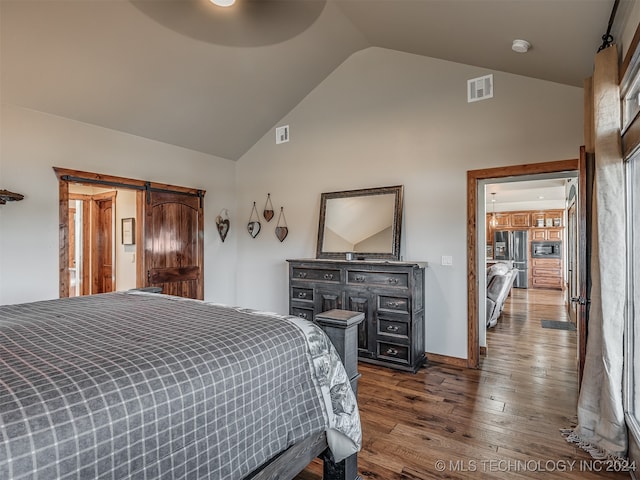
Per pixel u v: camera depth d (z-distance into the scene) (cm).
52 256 368
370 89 431
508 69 337
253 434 130
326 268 405
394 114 414
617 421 205
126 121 412
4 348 127
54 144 370
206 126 469
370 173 430
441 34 304
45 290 362
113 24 303
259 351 139
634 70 178
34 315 183
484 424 252
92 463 90
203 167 519
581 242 255
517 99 345
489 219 1091
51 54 310
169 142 473
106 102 378
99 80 350
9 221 341
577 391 305
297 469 153
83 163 393
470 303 366
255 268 539
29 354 121
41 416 87
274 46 380
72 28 295
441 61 385
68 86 345
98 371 106
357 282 382
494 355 404
